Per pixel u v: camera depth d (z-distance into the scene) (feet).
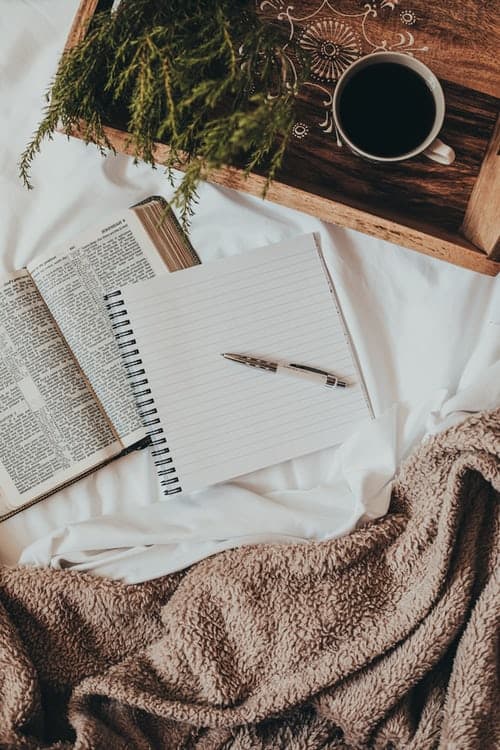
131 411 2.60
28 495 2.60
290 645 2.47
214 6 1.98
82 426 2.59
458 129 2.35
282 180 2.31
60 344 2.60
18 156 2.64
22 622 2.54
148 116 1.98
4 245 2.62
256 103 2.27
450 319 2.62
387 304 2.64
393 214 2.35
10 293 2.58
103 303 2.61
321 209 2.33
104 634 2.58
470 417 2.48
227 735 2.56
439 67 2.35
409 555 2.51
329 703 2.50
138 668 2.49
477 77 2.34
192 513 2.59
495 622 2.40
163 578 2.58
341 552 2.47
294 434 2.59
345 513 2.58
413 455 2.54
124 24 1.98
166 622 2.53
